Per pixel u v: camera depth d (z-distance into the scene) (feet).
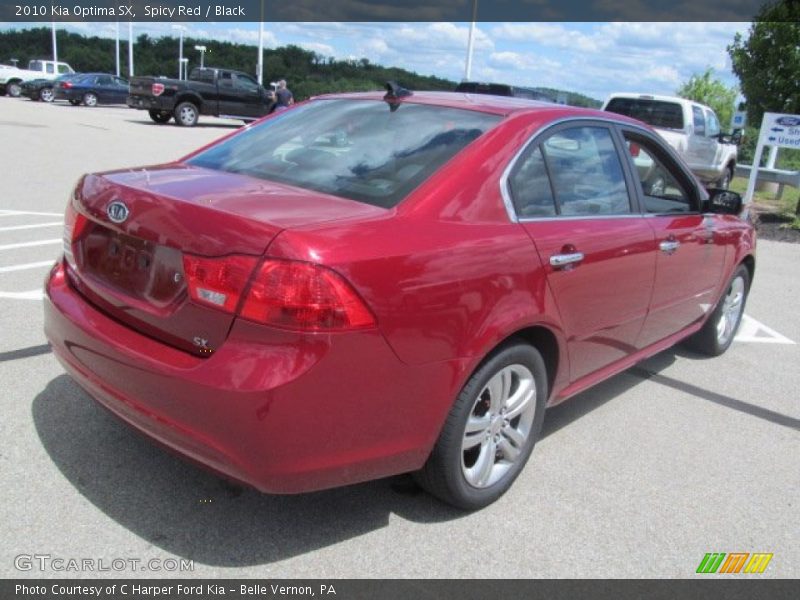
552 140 11.68
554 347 11.43
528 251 10.32
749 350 19.89
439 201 9.70
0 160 42.34
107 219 9.57
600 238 11.85
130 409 8.89
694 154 50.44
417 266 8.82
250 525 9.82
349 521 10.12
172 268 8.74
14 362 14.10
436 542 9.86
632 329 13.61
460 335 9.29
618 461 12.69
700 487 12.02
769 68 43.93
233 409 7.93
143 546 9.21
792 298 26.32
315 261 8.00
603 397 15.66
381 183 10.04
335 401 8.27
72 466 10.72
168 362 8.47
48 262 21.30
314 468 8.42
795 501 11.83
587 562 9.76
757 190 58.90
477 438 10.32
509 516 10.66
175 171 11.08
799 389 17.01
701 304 16.67
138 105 81.56
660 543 10.34
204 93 82.12
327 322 8.00
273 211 8.80
